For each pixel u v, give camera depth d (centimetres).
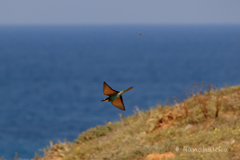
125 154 4641
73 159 5434
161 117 5534
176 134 4947
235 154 3791
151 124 5559
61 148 6431
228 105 5656
